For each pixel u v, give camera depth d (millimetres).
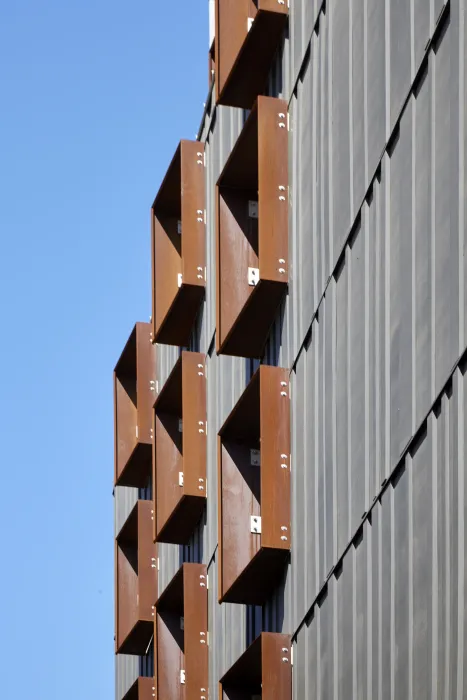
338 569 27500
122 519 57938
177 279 45062
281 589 32500
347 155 27891
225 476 35062
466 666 20391
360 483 26047
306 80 31891
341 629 27125
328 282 29016
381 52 25844
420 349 22844
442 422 21672
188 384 42219
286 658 31172
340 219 28234
